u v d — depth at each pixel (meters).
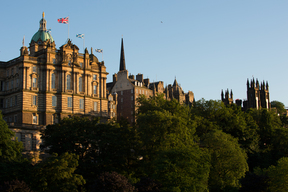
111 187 85.62
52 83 146.62
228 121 159.75
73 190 90.06
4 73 150.25
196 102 169.88
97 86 160.38
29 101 140.88
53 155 96.31
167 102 149.88
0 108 148.38
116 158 114.62
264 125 177.00
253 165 154.50
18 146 101.56
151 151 121.25
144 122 126.56
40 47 156.00
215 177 122.62
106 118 159.75
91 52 168.38
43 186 89.12
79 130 114.62
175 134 123.94
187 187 104.19
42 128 133.50
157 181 98.88
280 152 159.38
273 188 116.44
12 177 90.62
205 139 131.75
